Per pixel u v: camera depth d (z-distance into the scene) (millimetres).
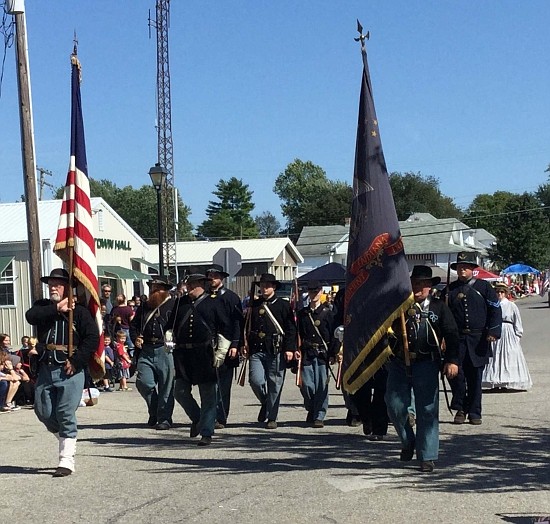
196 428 10727
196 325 10203
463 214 127125
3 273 29000
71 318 8391
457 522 6367
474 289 11266
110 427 11969
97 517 6793
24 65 16453
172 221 53031
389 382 8492
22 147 16484
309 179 125438
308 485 7723
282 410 13422
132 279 34000
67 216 9523
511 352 14477
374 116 8945
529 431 10516
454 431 10602
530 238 76938
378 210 8719
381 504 6938
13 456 9750
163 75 49312
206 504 7129
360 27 9008
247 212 118750
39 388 8445
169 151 49344
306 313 11453
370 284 8562
